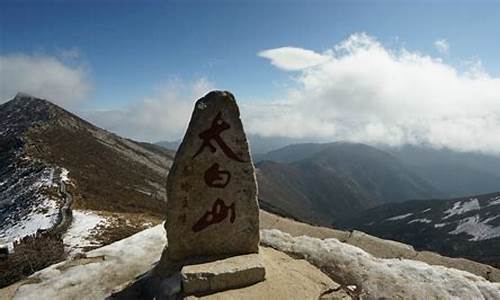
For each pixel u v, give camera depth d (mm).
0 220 49219
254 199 11219
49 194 53594
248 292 9719
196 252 11047
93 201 54281
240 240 11219
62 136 110062
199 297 9477
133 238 14664
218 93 10820
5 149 88875
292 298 9617
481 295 10211
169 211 10852
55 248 25109
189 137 10719
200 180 10836
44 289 11391
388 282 10766
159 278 10844
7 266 22844
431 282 10734
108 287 11438
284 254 12281
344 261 11875
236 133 10969
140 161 124375
